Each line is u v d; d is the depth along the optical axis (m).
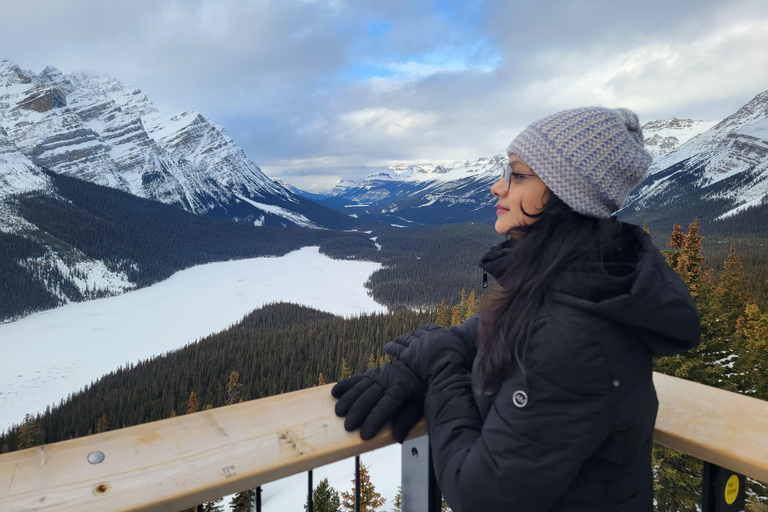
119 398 40.50
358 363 44.88
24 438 34.59
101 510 0.69
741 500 1.04
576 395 0.73
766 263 44.84
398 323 55.47
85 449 0.80
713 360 9.29
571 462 0.72
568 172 0.79
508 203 0.92
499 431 0.77
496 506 0.75
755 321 10.21
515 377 0.78
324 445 0.88
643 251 0.79
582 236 0.78
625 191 0.82
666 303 0.71
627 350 0.75
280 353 49.31
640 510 0.81
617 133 0.82
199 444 0.84
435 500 1.04
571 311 0.75
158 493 0.73
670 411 1.08
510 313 0.79
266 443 0.86
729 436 0.97
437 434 0.89
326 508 4.93
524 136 0.87
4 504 0.67
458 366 0.96
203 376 45.12
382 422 0.90
